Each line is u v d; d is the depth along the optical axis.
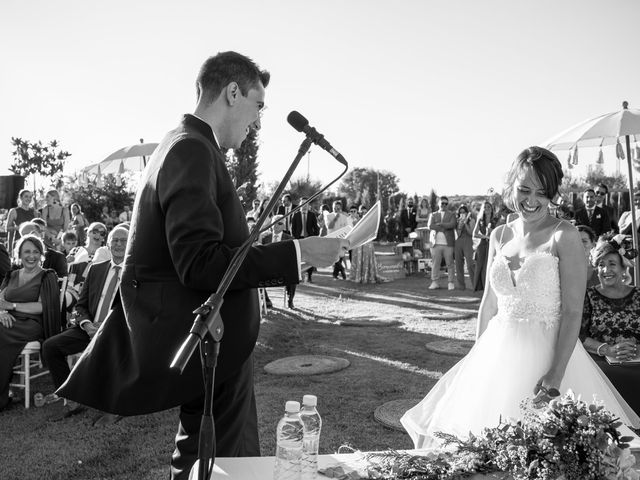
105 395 2.51
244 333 2.48
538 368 2.81
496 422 2.79
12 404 5.41
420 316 9.52
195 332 1.82
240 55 2.67
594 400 1.95
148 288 2.42
